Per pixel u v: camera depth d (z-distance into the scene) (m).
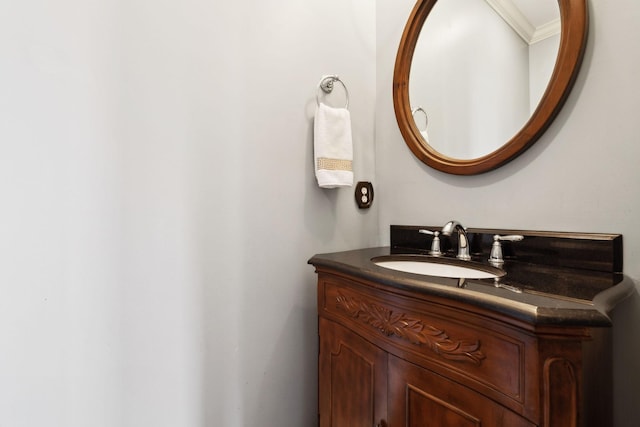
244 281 1.00
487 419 0.52
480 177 1.00
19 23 0.70
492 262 0.87
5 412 0.70
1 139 0.69
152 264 0.85
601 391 0.54
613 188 0.73
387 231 1.32
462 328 0.56
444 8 1.12
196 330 0.92
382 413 0.72
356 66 1.29
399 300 0.68
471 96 1.02
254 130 1.02
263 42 1.04
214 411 0.94
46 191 0.73
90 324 0.78
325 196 1.19
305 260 1.14
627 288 0.62
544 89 0.83
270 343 1.06
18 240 0.71
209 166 0.94
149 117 0.84
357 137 1.30
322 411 0.95
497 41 0.95
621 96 0.71
